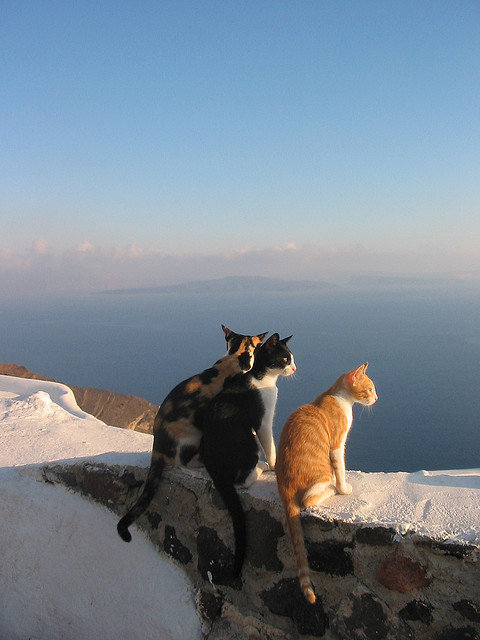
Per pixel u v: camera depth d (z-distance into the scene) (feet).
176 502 5.13
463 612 4.01
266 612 4.66
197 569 4.99
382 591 4.23
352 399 4.84
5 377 11.34
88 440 6.61
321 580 4.45
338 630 4.29
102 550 5.36
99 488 5.41
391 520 4.28
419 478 4.88
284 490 4.52
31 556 5.60
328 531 4.41
